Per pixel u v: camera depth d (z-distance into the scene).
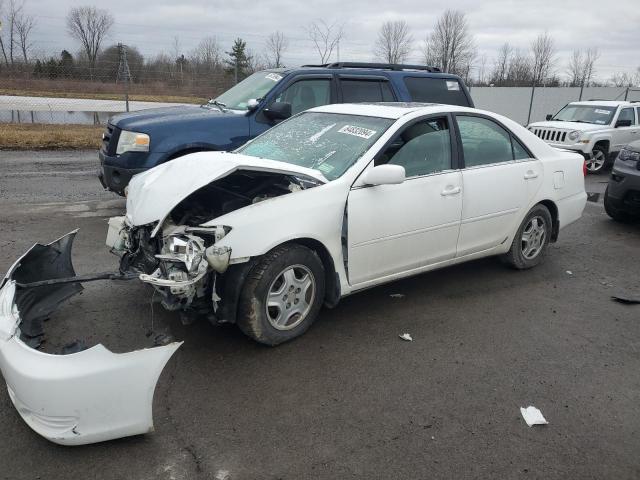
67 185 9.09
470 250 4.94
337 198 3.90
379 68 8.25
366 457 2.79
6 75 23.45
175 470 2.65
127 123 6.62
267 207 3.62
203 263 3.36
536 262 5.68
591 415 3.23
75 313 4.20
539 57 41.19
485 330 4.29
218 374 3.49
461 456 2.83
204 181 3.60
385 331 4.19
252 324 3.66
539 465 2.79
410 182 4.29
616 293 5.21
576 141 13.53
